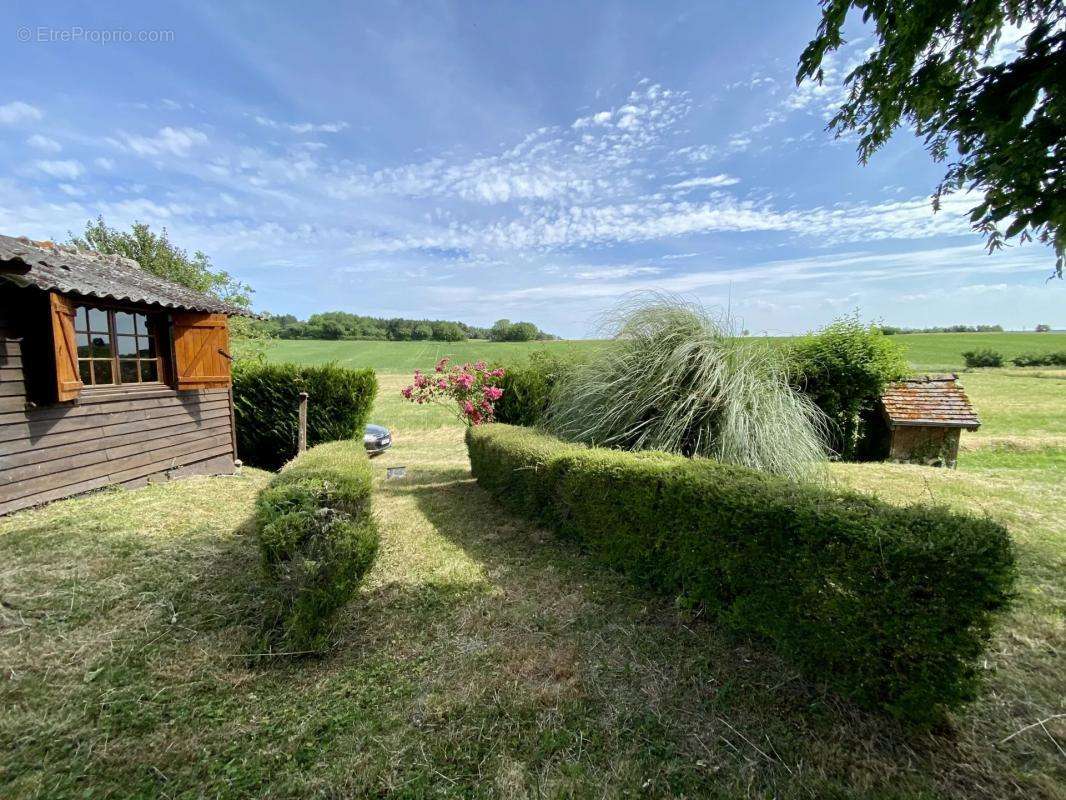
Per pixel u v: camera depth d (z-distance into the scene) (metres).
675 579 2.68
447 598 2.95
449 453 9.88
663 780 1.61
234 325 13.03
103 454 4.96
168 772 1.70
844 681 1.84
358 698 2.08
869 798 1.48
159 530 3.75
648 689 2.05
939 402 8.02
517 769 1.68
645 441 4.32
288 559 2.48
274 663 2.33
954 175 2.44
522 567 3.36
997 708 1.81
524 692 2.07
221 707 2.04
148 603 2.74
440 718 1.94
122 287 5.08
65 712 1.95
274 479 3.22
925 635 1.60
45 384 4.26
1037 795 1.45
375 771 1.70
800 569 1.96
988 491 4.94
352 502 2.92
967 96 2.24
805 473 4.33
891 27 2.47
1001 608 1.53
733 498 2.24
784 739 1.74
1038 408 13.95
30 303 4.23
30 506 4.16
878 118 2.92
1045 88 1.94
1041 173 2.03
